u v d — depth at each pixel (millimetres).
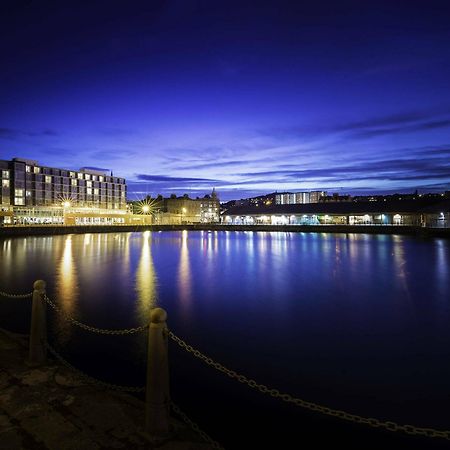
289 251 47562
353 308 16703
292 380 9094
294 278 25891
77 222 116812
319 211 110562
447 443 6543
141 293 20000
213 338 12344
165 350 4719
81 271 28906
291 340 12164
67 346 11109
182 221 157000
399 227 85562
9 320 13906
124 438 4508
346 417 4004
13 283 23062
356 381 9055
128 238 79250
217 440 6590
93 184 128875
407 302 18047
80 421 4863
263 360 10414
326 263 34844
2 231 73188
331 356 10703
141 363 9898
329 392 8469
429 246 54219
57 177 116000
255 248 52625
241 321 14484
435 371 9633
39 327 6797
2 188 98625
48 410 5117
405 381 9047
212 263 34781
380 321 14539
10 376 6180
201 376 9211
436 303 17781
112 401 5414
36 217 104938
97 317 14820
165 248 52938
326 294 20031
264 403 7887
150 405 4645
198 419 7238
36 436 4500
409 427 3768
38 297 6828
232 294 19922
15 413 5031
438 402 8000
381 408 7742
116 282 23672
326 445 6500
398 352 11070
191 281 24328
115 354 10516
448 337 12477
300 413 7488
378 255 41938
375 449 6395
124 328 13297
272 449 6355
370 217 100312
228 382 8875
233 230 117000
